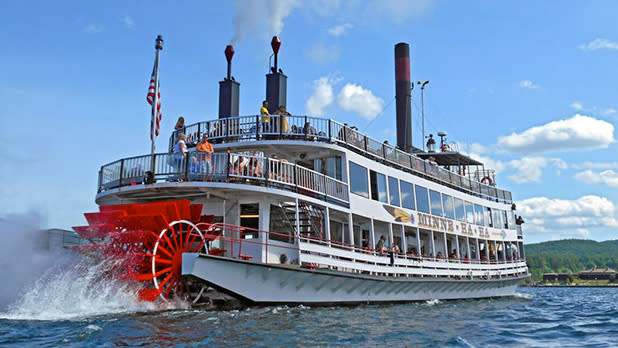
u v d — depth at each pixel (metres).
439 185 26.83
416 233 24.34
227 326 13.41
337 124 20.88
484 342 13.34
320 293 18.19
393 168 23.56
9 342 11.54
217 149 20.50
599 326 16.98
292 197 17.81
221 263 15.66
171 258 17.22
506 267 31.44
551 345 13.19
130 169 18.22
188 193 18.39
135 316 15.12
